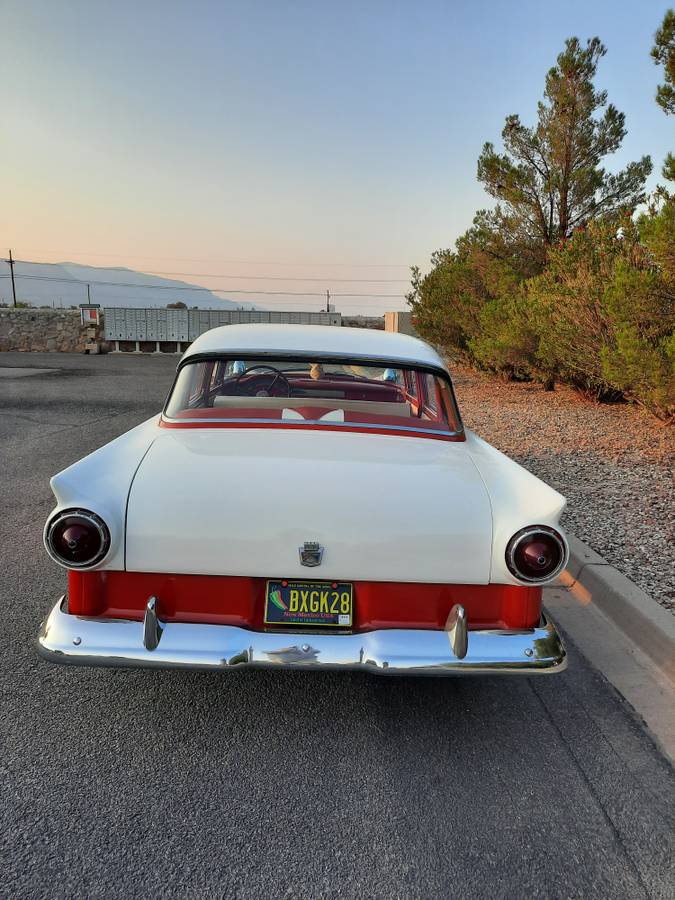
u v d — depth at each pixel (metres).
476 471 2.49
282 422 2.82
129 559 2.18
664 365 6.53
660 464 6.59
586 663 3.06
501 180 12.50
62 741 2.39
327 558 2.19
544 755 2.40
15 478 6.11
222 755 2.34
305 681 2.88
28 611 3.40
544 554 2.15
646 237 6.34
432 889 1.79
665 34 6.68
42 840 1.91
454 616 2.20
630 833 2.03
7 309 25.02
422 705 2.72
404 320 21.11
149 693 2.73
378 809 2.09
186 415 2.86
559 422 9.12
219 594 2.23
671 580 3.70
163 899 1.72
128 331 25.20
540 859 1.91
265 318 25.70
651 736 2.54
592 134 11.98
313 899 1.74
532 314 10.13
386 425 2.88
